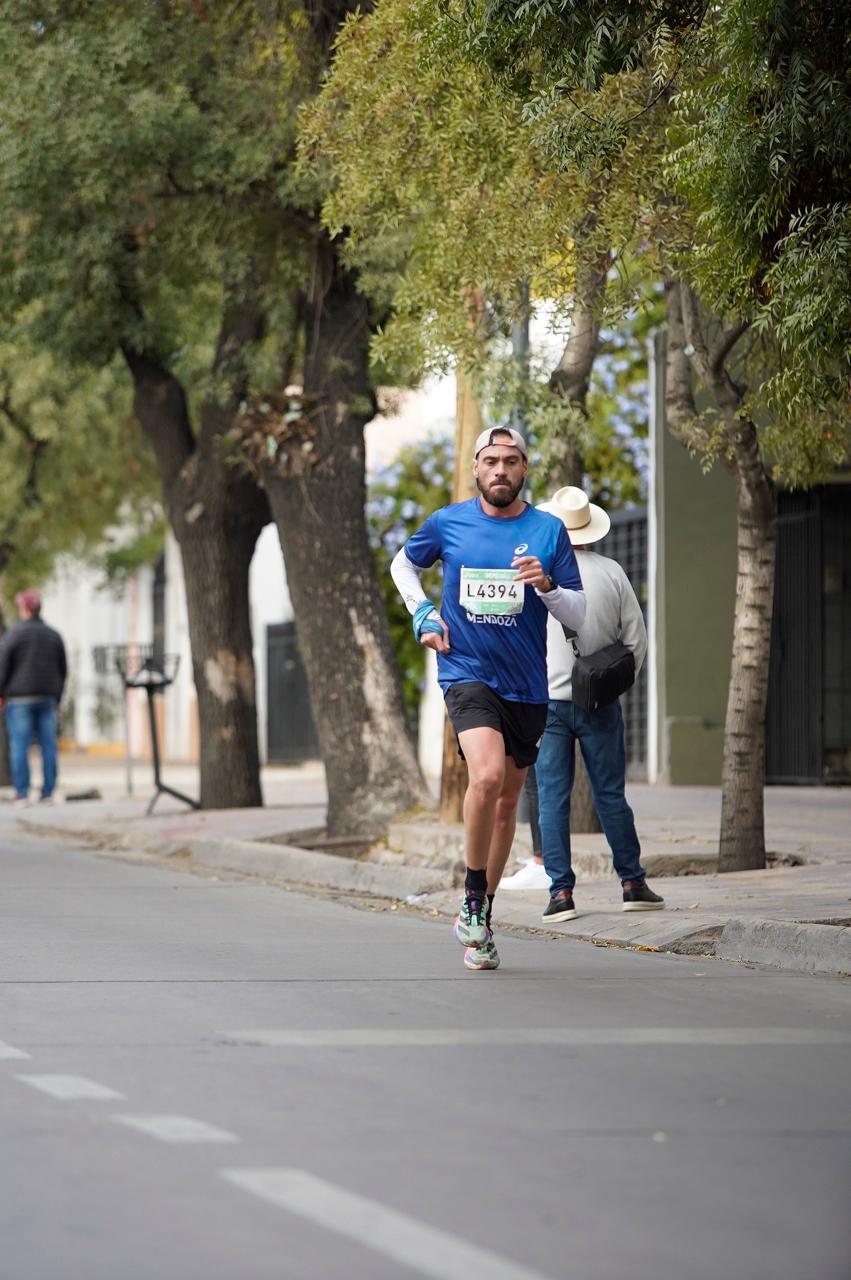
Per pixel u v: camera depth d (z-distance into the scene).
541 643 23.41
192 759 107.12
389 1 32.28
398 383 49.97
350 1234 11.57
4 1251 11.25
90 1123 14.67
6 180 41.38
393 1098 15.66
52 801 61.59
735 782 33.38
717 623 59.75
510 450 23.03
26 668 61.00
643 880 28.34
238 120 41.31
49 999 20.94
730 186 25.20
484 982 22.50
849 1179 13.05
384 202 35.31
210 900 33.28
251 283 45.00
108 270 44.62
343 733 43.75
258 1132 14.39
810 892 29.55
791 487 35.91
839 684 59.47
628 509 65.75
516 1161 13.51
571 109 28.23
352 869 36.56
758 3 24.05
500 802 23.72
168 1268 10.89
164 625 112.06
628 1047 18.09
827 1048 18.12
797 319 24.00
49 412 64.62
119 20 41.00
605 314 32.94
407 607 23.27
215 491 50.50
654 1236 11.59
